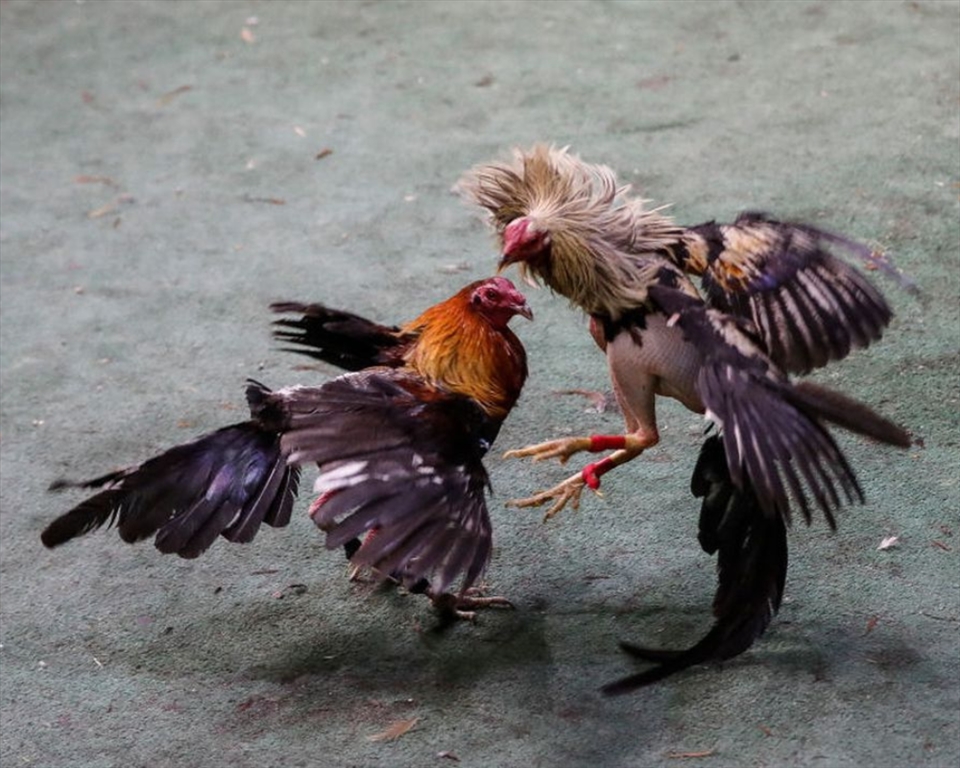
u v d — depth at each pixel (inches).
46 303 433.4
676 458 342.0
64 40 628.4
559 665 281.9
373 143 518.9
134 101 568.4
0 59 612.4
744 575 266.8
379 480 256.1
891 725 259.8
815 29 582.6
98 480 280.8
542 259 247.8
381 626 298.0
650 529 319.0
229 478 283.6
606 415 360.2
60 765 267.4
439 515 256.5
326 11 644.1
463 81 563.2
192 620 303.7
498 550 315.6
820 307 261.3
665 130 507.8
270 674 287.0
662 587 301.3
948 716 261.0
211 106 558.9
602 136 506.6
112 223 477.7
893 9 594.6
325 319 297.7
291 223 470.0
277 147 522.0
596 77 556.1
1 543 331.0
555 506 262.2
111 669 291.4
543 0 636.7
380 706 275.6
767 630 284.5
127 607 308.8
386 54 594.2
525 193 252.7
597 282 247.3
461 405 274.7
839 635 282.5
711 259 259.6
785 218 438.3
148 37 627.8
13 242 469.4
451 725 269.1
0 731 276.7
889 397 354.9
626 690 260.5
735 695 269.1
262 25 633.0
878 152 478.3
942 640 279.6
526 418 360.8
